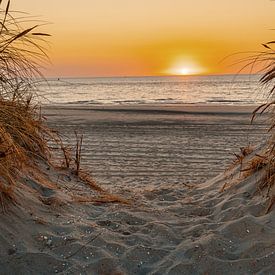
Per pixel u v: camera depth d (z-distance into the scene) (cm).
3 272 306
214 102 3369
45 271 321
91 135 1252
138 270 340
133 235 396
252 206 425
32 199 423
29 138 520
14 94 485
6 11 366
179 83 12912
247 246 354
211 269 328
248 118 1688
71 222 407
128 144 1106
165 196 579
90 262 338
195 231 405
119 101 3766
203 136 1239
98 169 830
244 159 585
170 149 1044
